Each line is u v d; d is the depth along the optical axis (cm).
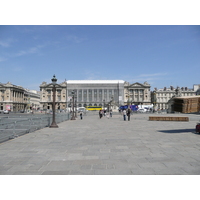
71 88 13575
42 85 13488
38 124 1780
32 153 816
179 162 668
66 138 1227
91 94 13612
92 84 13675
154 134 1379
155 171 580
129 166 630
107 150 866
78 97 13562
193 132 1470
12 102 12225
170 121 2831
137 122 2661
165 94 14100
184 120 2802
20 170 596
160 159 708
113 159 715
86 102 13500
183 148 896
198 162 667
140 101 13700
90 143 1044
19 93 13550
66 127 1981
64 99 13538
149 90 13862
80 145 988
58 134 1422
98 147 934
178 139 1151
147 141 1090
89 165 645
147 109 9175
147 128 1809
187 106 1511
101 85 13688
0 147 945
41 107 13350
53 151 852
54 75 1981
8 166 636
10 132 1338
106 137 1259
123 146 955
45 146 966
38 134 1424
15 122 1268
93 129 1769
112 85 13738
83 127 1977
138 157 739
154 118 2986
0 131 1184
